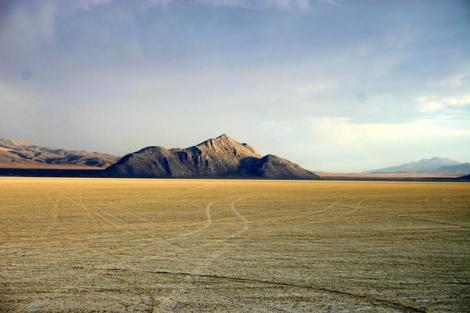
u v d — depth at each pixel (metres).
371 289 10.20
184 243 15.99
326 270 11.95
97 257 13.50
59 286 10.34
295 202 36.28
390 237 17.67
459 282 10.81
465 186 89.00
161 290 10.05
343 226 20.98
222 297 9.58
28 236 17.48
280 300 9.40
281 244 15.86
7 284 10.48
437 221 23.23
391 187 78.38
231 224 21.50
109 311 8.70
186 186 75.31
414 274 11.55
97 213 26.25
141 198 39.78
